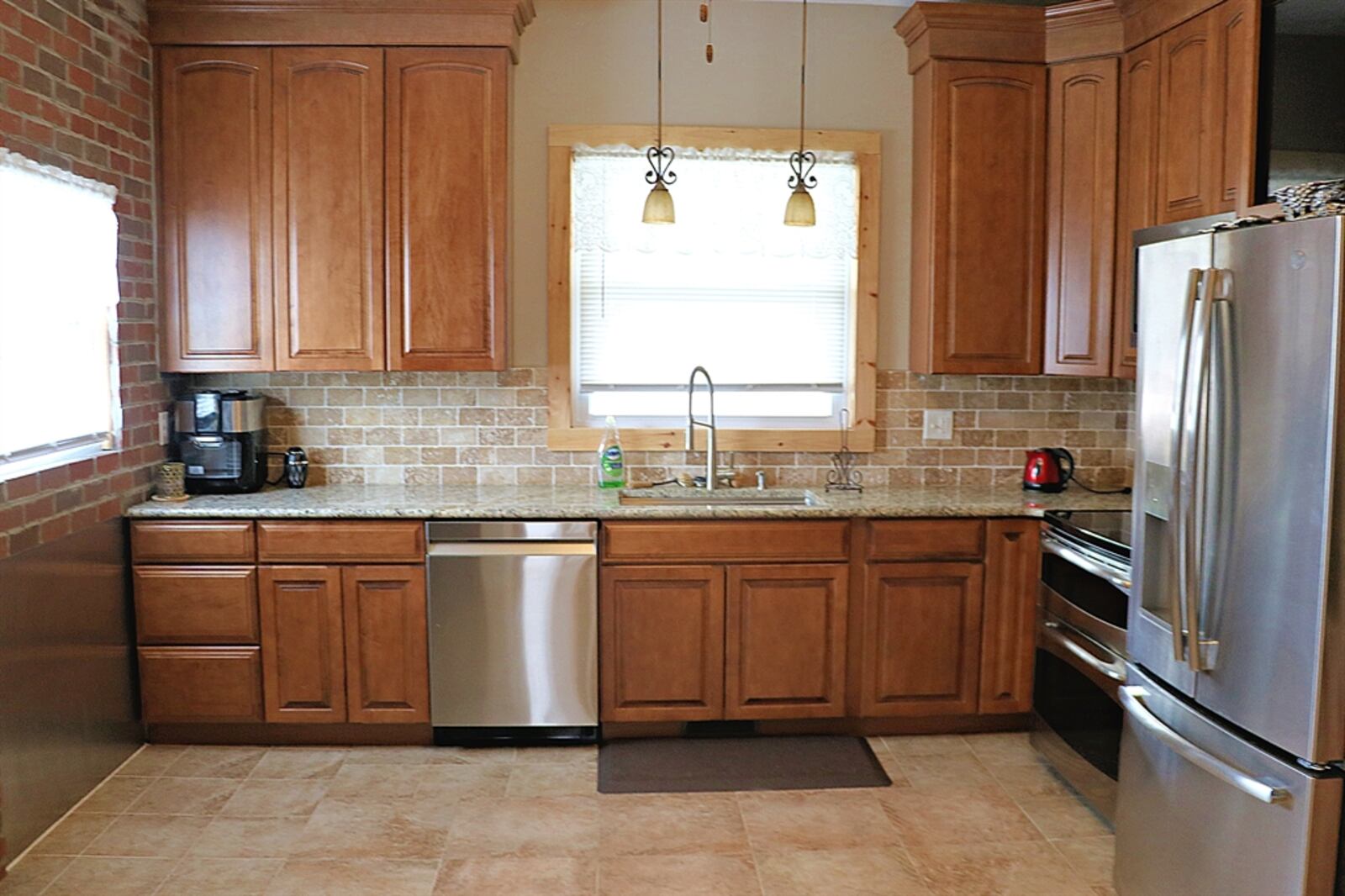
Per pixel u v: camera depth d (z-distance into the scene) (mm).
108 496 3381
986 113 3805
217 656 3564
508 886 2748
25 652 2885
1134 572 2613
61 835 2990
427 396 4078
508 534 3543
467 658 3566
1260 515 2062
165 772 3428
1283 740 2004
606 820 3125
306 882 2758
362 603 3549
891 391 4168
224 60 3670
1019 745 3711
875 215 4070
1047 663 3520
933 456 4184
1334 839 1952
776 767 3486
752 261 4148
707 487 3977
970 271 3848
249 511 3506
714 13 3988
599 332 4137
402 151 3701
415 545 3533
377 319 3746
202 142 3689
